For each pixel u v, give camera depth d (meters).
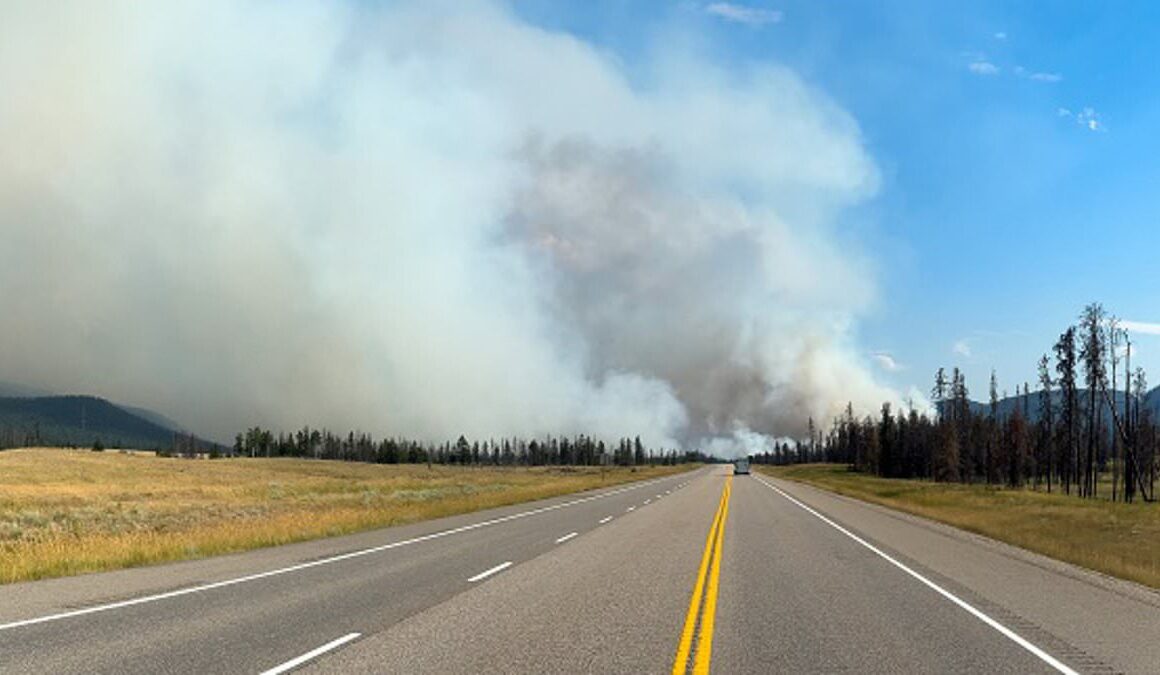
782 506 41.19
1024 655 8.89
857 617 11.20
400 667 7.92
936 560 18.61
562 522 29.23
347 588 13.16
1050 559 19.41
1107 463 132.50
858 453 181.88
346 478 111.38
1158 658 8.79
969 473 127.50
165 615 10.53
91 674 7.44
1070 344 85.31
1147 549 23.75
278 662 8.02
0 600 11.60
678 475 121.25
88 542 19.72
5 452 118.44
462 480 97.50
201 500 52.50
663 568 16.50
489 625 10.23
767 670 8.12
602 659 8.45
